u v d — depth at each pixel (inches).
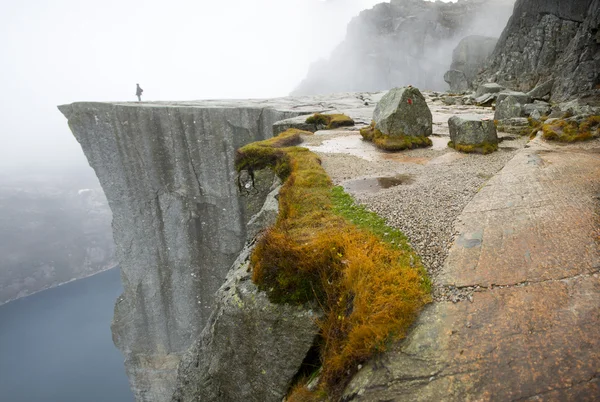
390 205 370.3
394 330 200.5
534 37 1429.6
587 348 168.1
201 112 1320.1
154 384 1539.1
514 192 347.9
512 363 168.7
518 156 475.5
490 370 168.1
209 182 1386.6
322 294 269.1
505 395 156.0
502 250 252.4
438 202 363.3
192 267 1466.5
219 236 1433.3
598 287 203.2
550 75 1332.4
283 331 275.7
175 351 1519.4
